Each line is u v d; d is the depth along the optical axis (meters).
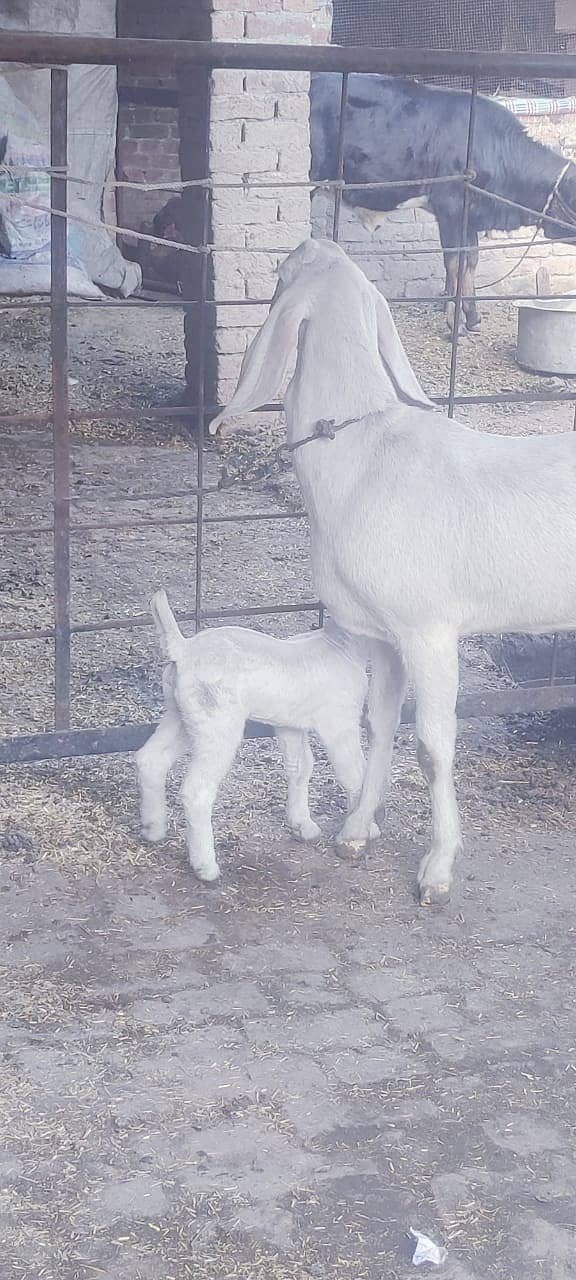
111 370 11.02
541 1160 3.13
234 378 9.31
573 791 4.89
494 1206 2.99
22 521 7.59
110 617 6.27
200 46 4.05
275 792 4.80
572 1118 3.28
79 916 4.01
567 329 10.85
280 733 4.30
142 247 15.67
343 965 3.84
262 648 4.12
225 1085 3.34
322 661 4.18
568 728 5.43
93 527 4.48
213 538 7.53
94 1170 3.05
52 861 4.28
